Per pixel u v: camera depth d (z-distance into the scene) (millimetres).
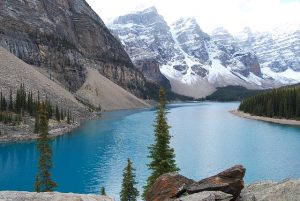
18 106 154375
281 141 131000
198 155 105625
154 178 46500
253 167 90938
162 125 48000
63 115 183625
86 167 93625
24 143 127438
